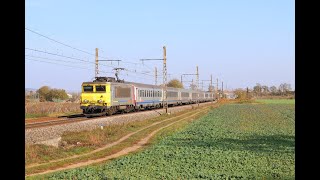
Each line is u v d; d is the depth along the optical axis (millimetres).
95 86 44406
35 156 21234
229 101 158750
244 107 105625
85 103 44250
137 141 31609
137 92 57406
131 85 54188
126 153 25672
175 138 33656
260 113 76312
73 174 17328
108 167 19484
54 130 27609
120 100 48562
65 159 22094
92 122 35125
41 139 25203
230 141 31062
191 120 55938
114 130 35812
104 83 44250
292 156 22672
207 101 141375
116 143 29891
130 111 57781
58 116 47969
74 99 107188
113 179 16156
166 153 24250
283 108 99875
